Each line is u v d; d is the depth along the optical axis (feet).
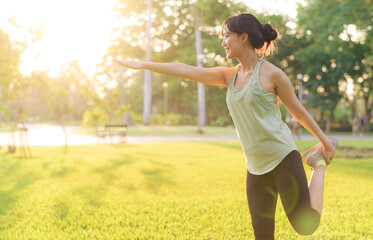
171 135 96.73
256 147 7.70
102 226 14.21
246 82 7.64
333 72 137.49
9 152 47.73
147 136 93.35
